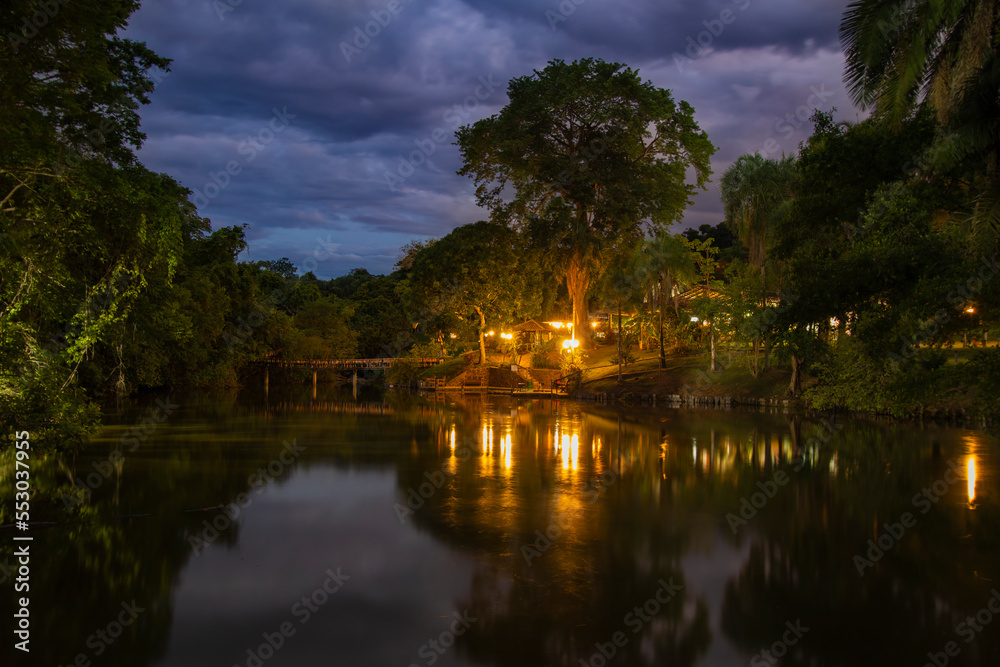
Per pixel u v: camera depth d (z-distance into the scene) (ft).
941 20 41.11
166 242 71.46
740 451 75.51
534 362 191.62
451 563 38.11
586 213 180.75
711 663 26.81
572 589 34.63
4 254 56.34
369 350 271.08
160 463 66.33
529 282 193.88
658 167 176.86
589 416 116.78
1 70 43.09
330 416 115.24
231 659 26.99
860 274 38.11
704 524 45.85
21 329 60.75
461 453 74.64
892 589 34.50
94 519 46.01
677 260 147.54
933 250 37.11
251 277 194.29
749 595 33.83
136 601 32.53
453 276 187.42
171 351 148.25
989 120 38.81
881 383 44.73
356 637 29.04
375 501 51.80
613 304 198.29
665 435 89.71
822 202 49.83
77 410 63.31
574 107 171.73
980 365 37.14
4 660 26.71
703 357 160.04
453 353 227.40
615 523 46.03
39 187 58.59
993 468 63.98
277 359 221.05
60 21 45.42
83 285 73.41
